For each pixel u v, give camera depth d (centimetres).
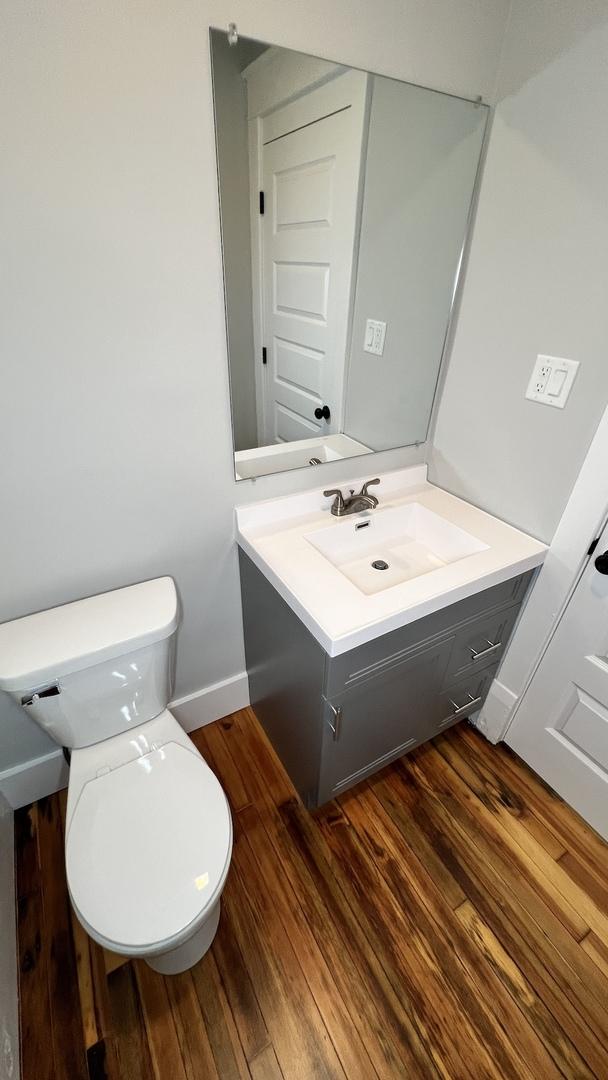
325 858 131
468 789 150
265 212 97
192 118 82
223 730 167
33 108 71
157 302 93
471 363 133
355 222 109
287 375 118
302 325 114
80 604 114
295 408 123
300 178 98
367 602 101
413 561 138
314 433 131
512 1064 99
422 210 114
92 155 77
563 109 95
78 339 89
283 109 89
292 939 116
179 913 86
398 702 124
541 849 135
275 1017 104
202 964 111
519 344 118
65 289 84
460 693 147
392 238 114
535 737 149
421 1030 103
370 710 117
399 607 100
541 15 95
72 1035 101
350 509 136
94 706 109
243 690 170
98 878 90
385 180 107
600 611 119
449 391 142
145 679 113
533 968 112
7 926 109
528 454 124
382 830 138
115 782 106
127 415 101
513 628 144
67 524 106
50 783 141
